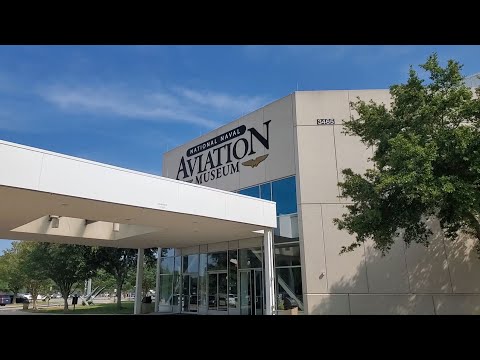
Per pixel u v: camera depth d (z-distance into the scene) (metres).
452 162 10.48
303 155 18.50
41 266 28.16
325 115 18.83
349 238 17.20
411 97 12.01
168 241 20.91
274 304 16.44
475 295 15.57
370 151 18.03
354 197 12.58
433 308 15.77
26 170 10.43
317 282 16.91
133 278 42.84
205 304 21.66
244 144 21.53
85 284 47.69
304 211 17.83
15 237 18.36
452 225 13.69
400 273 16.34
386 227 11.64
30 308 35.06
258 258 19.27
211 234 18.53
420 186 9.85
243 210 15.57
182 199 13.73
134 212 13.50
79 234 18.28
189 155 25.41
